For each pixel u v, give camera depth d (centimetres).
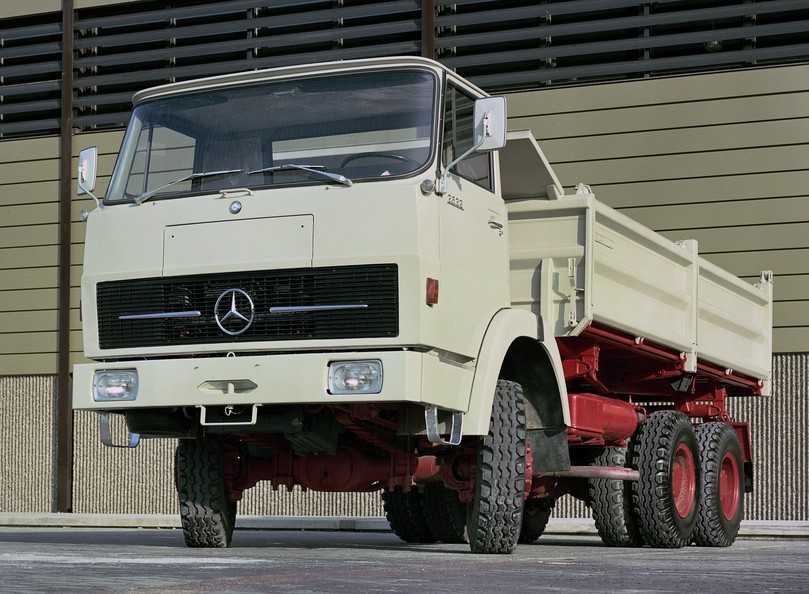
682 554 973
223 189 885
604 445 1143
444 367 847
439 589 550
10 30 2145
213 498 964
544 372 959
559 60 1848
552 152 1827
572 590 553
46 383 2072
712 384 1417
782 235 1728
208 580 585
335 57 1952
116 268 905
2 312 2097
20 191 2100
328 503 1917
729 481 1296
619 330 1088
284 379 833
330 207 849
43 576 612
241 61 2006
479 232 910
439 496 1234
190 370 860
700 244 1759
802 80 1736
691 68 1788
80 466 2047
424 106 874
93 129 2084
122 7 2077
